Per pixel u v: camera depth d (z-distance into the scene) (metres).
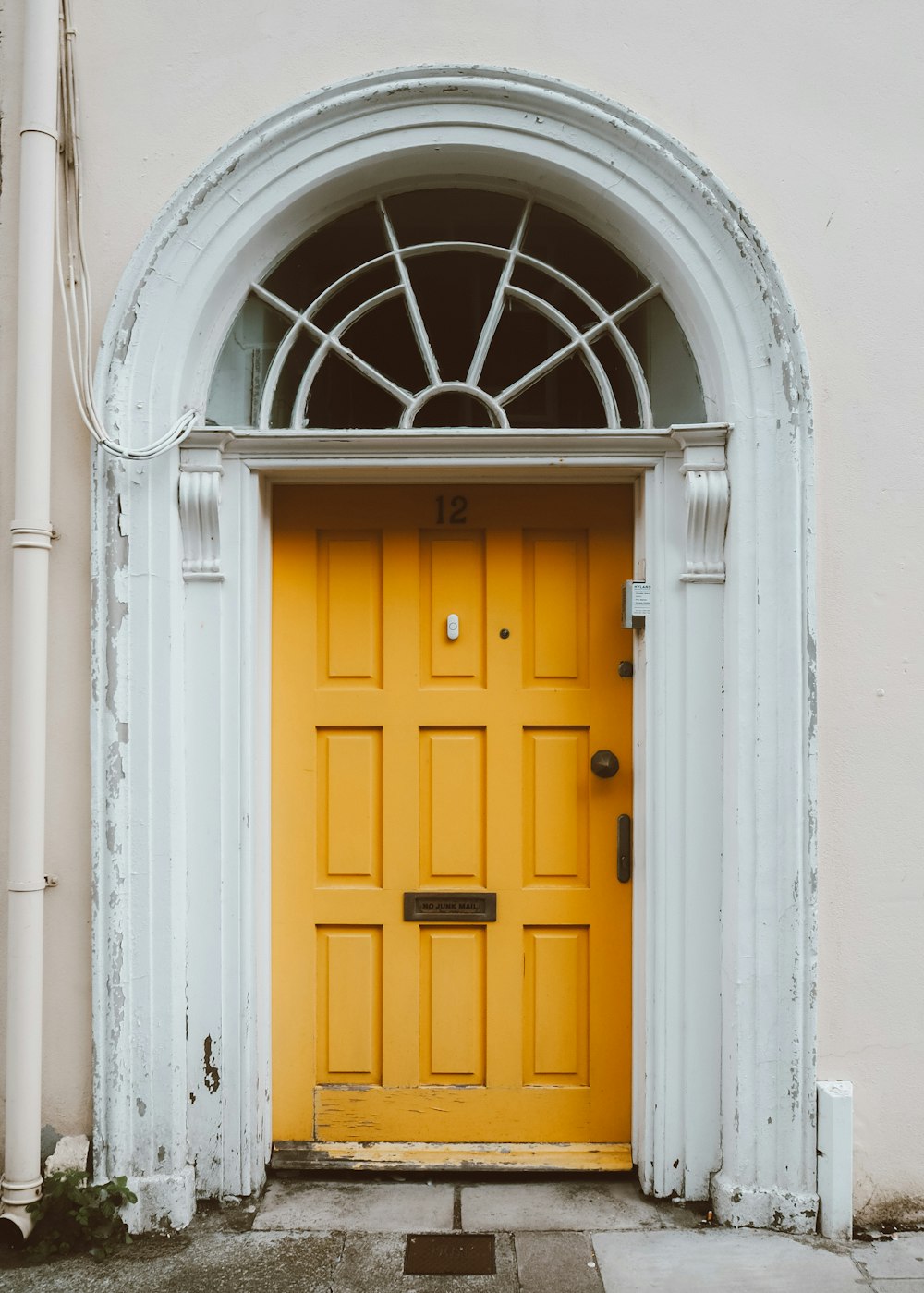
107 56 2.54
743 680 2.47
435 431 2.50
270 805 2.71
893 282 2.54
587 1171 2.65
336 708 2.72
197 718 2.53
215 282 2.51
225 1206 2.50
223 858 2.53
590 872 2.72
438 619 2.73
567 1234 2.40
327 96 2.48
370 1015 2.73
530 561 2.73
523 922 2.72
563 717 2.72
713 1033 2.51
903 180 2.54
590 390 2.68
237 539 2.55
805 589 2.46
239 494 2.55
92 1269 2.27
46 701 2.51
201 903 2.52
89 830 2.50
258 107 2.53
